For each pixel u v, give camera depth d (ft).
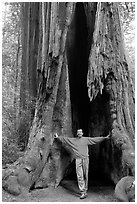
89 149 31.99
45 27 28.37
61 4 27.84
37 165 27.12
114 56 28.45
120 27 29.32
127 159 26.12
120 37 29.14
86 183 26.43
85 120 32.91
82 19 33.04
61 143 28.66
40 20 29.60
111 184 29.25
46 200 25.00
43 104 28.89
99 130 30.42
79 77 33.42
